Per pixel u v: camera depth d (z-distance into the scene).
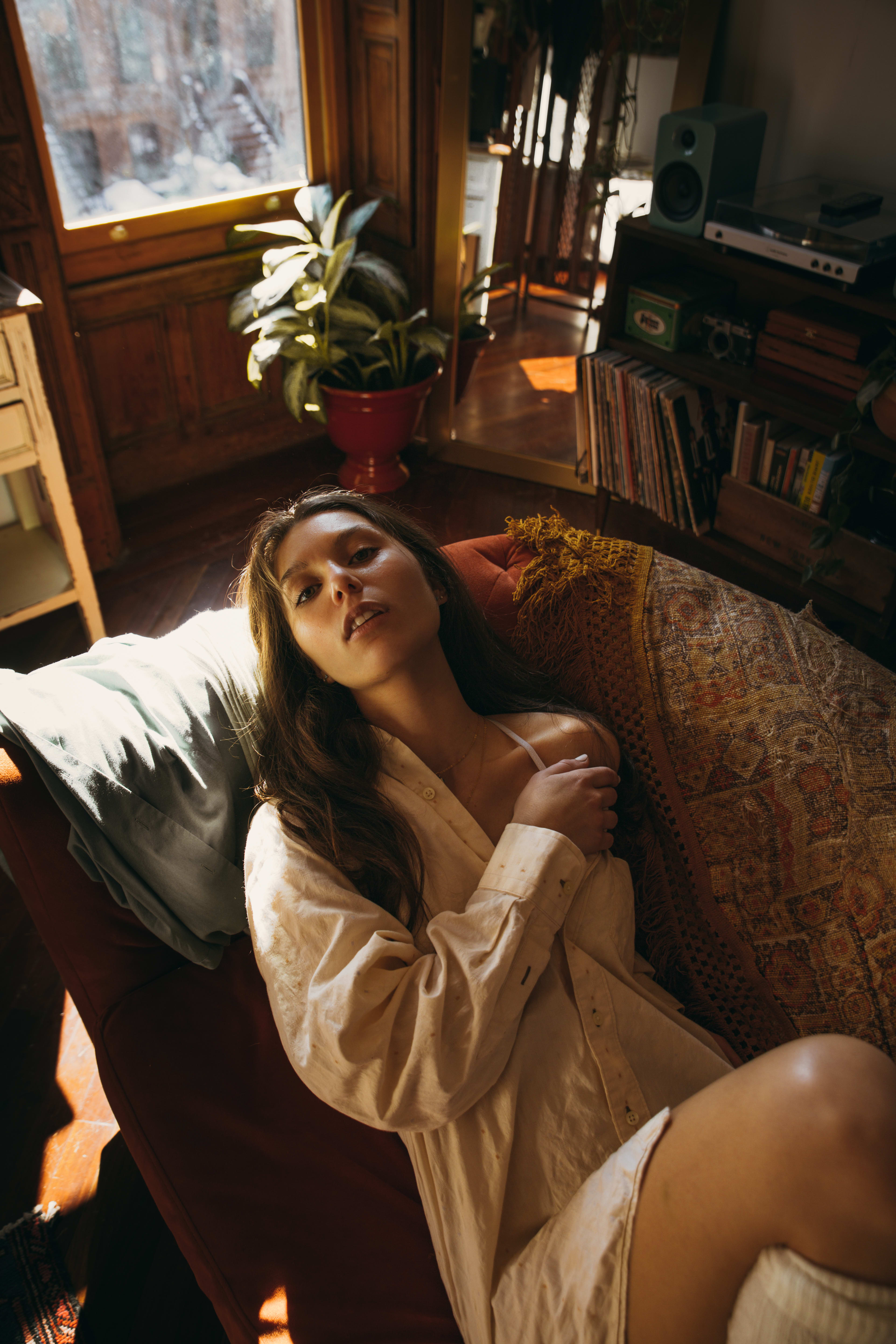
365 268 2.94
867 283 2.04
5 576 2.48
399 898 1.15
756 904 1.27
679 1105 0.99
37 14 2.41
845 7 2.25
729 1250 0.86
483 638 1.38
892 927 1.17
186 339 3.11
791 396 2.25
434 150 3.03
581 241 3.03
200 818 1.22
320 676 1.28
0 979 1.80
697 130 2.18
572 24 2.70
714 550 2.75
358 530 1.23
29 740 1.12
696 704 1.33
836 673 1.29
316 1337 0.98
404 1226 1.10
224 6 2.73
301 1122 1.17
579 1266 0.93
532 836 1.11
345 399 3.03
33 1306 1.36
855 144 2.36
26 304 2.06
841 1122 0.82
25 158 2.28
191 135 2.85
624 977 1.18
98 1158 1.54
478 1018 1.00
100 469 2.79
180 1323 1.34
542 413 3.38
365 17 2.91
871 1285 0.81
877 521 2.30
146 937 1.25
